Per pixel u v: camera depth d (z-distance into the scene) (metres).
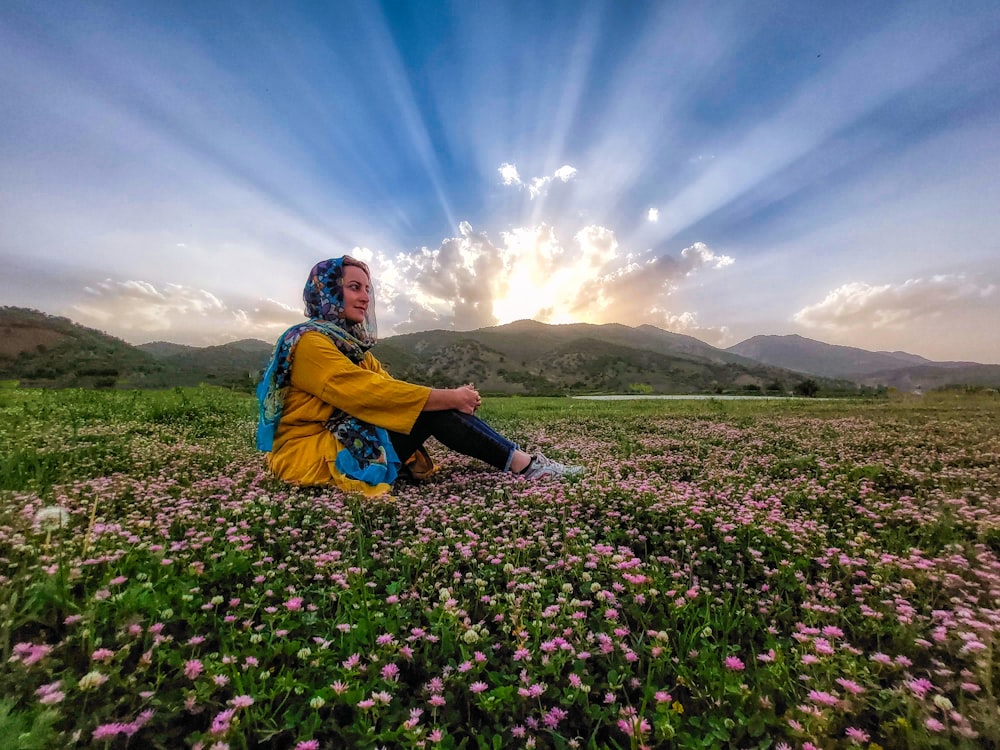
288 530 2.60
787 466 4.43
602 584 2.15
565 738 1.29
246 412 8.34
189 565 2.02
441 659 1.61
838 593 2.03
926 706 1.28
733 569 2.33
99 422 6.28
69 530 2.30
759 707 1.34
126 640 1.48
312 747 1.15
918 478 3.71
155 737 1.19
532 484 3.53
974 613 1.73
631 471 4.30
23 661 1.28
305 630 1.73
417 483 3.83
